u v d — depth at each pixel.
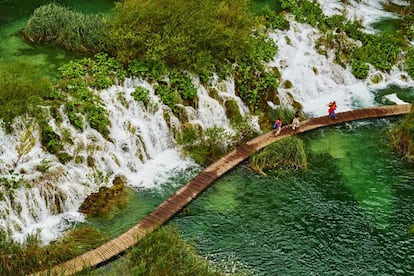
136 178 29.14
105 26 33.66
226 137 31.86
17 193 25.55
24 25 36.47
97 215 26.42
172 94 31.78
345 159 31.64
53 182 26.55
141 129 30.39
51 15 34.78
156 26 32.53
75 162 27.77
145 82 31.84
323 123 34.44
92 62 31.86
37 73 30.55
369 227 26.83
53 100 28.73
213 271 23.09
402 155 32.06
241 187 29.09
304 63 38.66
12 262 22.52
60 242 24.36
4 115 26.53
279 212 27.53
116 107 30.36
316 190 29.11
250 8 41.00
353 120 35.09
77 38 33.78
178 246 23.84
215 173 29.56
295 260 24.75
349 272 24.31
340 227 26.75
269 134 33.12
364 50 40.41
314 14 41.81
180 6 33.12
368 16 46.38
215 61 34.19
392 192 29.27
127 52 31.84
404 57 41.12
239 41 34.72
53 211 26.33
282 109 35.09
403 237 26.33
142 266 22.53
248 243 25.55
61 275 22.11
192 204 27.77
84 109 29.08
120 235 25.22
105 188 27.67
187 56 32.59
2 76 27.64
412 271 24.53
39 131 27.56
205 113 32.81
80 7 39.53
